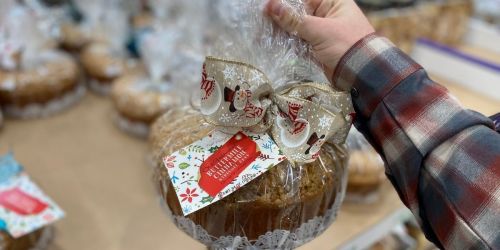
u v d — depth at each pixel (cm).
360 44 40
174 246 70
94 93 116
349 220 77
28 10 106
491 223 35
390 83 39
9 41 101
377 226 78
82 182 83
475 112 39
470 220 35
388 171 42
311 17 41
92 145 95
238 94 39
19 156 89
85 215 75
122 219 75
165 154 44
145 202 80
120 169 88
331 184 43
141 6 139
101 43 120
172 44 99
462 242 36
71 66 109
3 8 99
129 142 98
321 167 43
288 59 44
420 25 127
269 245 43
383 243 92
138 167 89
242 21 47
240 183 39
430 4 130
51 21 115
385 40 41
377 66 39
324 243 70
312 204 42
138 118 96
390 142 39
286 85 44
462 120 37
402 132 38
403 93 39
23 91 98
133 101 96
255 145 41
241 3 47
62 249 68
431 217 39
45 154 91
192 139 43
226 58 43
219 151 41
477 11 145
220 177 40
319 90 41
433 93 39
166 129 48
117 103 99
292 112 41
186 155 41
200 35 104
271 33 45
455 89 121
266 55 45
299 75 45
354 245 74
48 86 101
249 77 40
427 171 38
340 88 42
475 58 120
